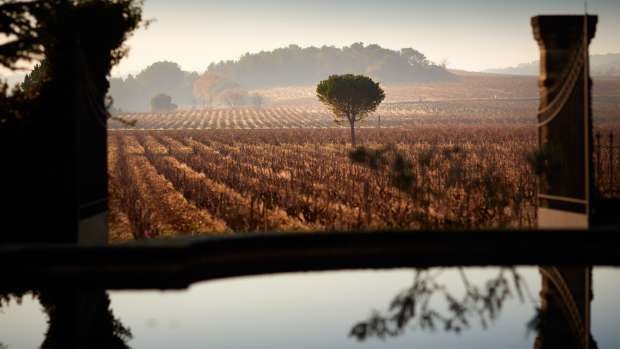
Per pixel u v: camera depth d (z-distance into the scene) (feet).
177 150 206.59
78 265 42.06
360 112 186.39
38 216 44.86
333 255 46.60
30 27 47.93
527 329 31.55
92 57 49.55
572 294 37.01
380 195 73.05
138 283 39.04
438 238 47.42
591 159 47.47
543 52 51.26
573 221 48.93
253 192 84.23
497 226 58.85
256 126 471.62
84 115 46.91
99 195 50.55
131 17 52.26
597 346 28.96
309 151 179.73
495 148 166.09
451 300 36.09
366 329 31.27
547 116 51.26
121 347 28.55
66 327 31.53
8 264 41.57
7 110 45.83
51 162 44.83
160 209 76.33
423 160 63.98
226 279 40.14
